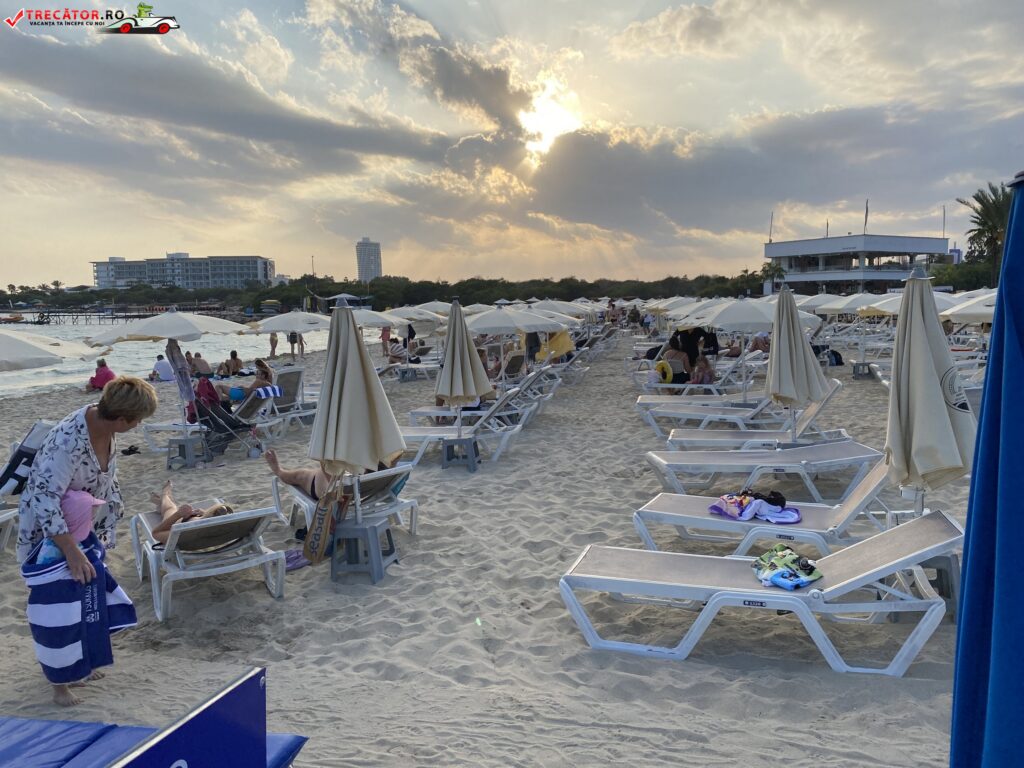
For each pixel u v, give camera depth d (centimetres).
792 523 453
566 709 304
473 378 750
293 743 214
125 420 310
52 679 305
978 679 124
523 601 428
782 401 687
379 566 463
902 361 374
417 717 299
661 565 385
